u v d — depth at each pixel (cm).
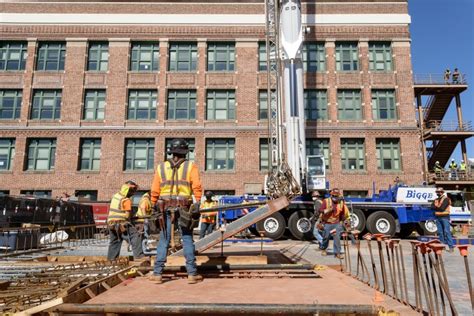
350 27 2827
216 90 2786
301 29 1852
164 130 2692
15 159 2612
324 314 263
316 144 2717
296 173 1741
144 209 882
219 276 455
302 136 1783
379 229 1869
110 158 2634
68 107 2689
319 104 2762
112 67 2755
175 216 435
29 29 2778
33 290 379
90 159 2662
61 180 2588
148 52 2827
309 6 2841
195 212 441
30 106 2700
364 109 2738
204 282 418
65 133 2655
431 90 3069
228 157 2698
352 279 467
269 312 264
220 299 323
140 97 2766
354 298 329
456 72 3056
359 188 2627
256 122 2698
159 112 2716
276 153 1866
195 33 2814
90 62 2794
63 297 293
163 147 2670
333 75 2775
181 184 446
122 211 770
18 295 353
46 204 1675
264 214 631
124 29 2800
